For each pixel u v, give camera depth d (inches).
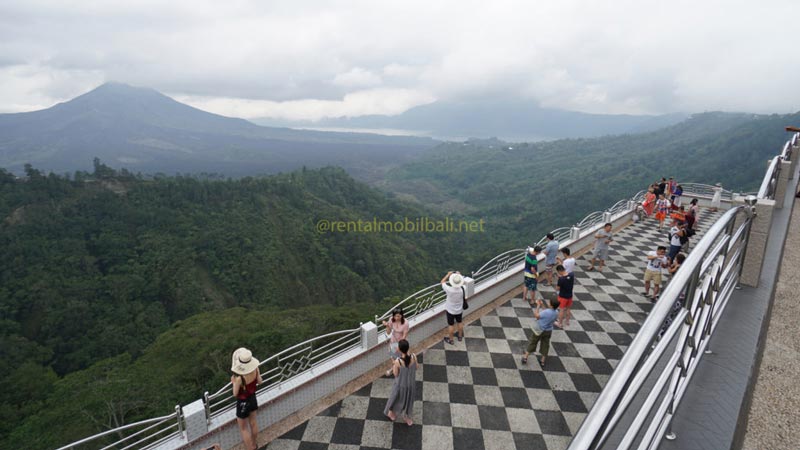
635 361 54.3
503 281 376.2
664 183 639.8
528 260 357.7
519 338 311.3
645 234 568.1
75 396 1089.4
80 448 888.3
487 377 266.2
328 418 233.3
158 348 1471.5
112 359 1379.2
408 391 221.6
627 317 341.4
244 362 200.7
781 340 119.7
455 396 248.8
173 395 1047.6
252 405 203.2
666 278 405.1
